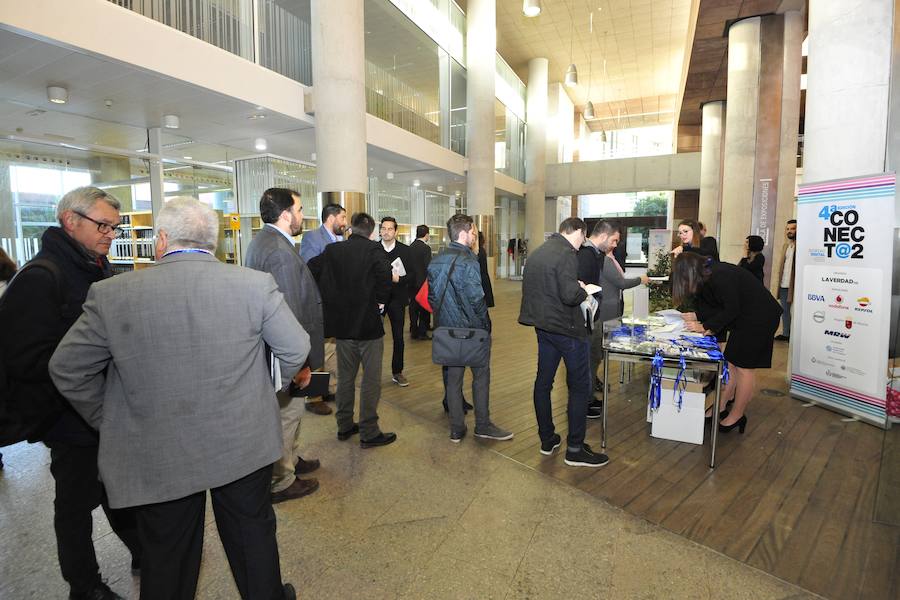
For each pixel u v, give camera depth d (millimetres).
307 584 1897
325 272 3070
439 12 11945
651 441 3285
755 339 3186
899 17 3484
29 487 2631
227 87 5922
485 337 3145
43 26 4188
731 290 3158
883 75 3574
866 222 3529
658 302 6082
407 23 10617
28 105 6250
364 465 2910
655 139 28672
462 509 2428
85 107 6355
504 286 16141
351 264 3002
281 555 2074
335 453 3080
